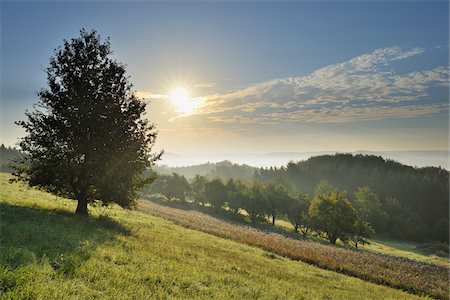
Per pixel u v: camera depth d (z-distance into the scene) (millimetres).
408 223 125000
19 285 7805
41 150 25484
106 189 27156
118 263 12828
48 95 25281
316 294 16031
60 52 26594
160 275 12141
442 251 91375
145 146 28484
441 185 168750
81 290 8672
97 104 25500
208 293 11805
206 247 24734
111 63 27969
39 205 26844
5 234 13094
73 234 16266
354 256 39375
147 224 31953
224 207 132375
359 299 17484
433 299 23844
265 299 12703
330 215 77125
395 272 32750
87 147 24766
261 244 36250
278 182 162250
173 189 127750
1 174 62656
